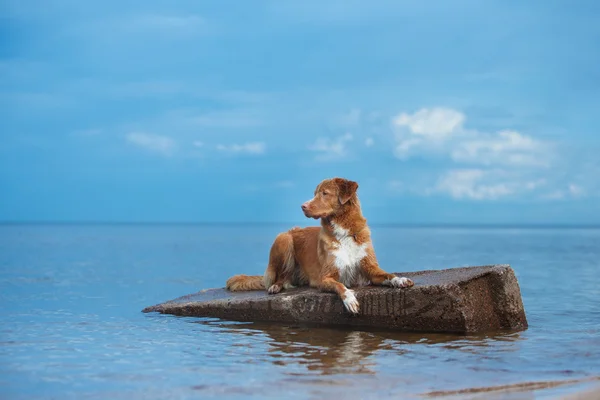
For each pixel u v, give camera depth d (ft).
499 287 15.83
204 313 16.81
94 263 35.86
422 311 15.39
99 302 19.38
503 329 15.75
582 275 25.66
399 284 15.58
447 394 12.61
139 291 22.08
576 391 12.69
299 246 17.34
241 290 17.71
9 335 15.35
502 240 85.81
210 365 13.64
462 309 15.21
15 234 120.88
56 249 55.21
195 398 12.57
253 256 45.52
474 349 14.35
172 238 100.48
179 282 24.75
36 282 23.65
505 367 13.52
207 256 45.27
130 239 92.94
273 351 14.26
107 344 14.73
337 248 16.24
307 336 15.14
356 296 15.72
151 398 12.60
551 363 13.70
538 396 12.57
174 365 13.66
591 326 16.11
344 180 16.31
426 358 13.89
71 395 12.70
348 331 15.46
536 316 17.16
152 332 15.52
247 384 12.93
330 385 12.87
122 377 13.21
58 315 17.28
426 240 85.35
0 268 30.55
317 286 16.85
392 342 14.73
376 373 13.26
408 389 12.75
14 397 12.66
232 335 15.24
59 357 14.06
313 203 16.10
